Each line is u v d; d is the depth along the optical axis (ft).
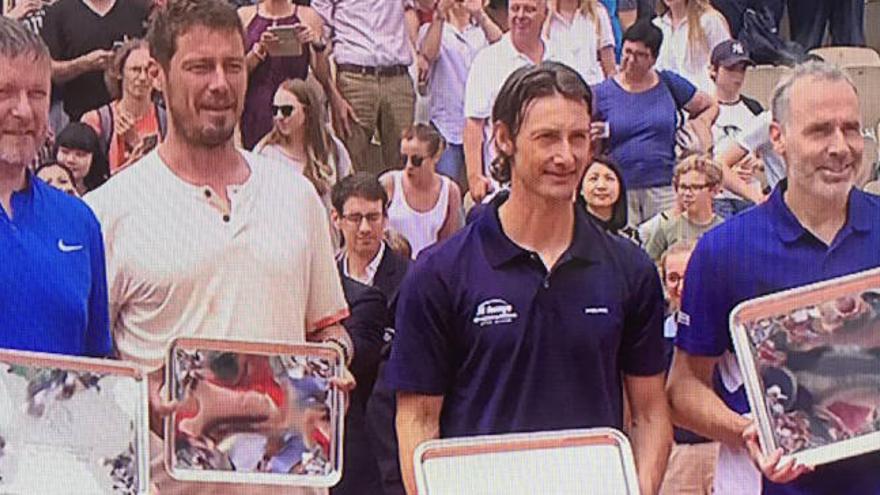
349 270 20.11
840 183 13.15
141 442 12.56
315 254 14.35
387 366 13.38
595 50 27.48
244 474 13.41
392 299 17.92
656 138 25.35
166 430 13.30
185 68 13.61
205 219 13.79
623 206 21.45
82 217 13.06
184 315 13.70
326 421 13.58
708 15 28.89
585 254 13.11
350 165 23.54
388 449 17.21
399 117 26.25
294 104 22.75
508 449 12.66
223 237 13.78
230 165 13.99
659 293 13.46
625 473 12.67
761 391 13.05
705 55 28.84
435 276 13.08
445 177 24.59
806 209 13.41
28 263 12.52
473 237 13.21
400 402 13.32
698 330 13.67
